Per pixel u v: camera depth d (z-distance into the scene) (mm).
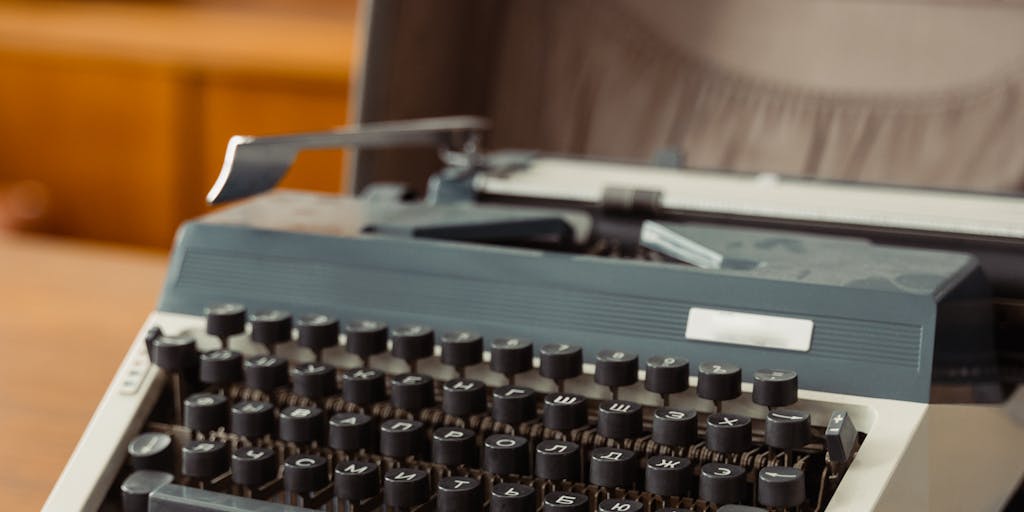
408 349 774
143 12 2424
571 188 886
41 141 2217
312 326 787
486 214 847
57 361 988
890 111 965
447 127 901
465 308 789
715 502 707
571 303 777
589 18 1028
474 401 756
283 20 2369
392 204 873
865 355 737
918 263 779
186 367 798
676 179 918
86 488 771
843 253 795
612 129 1023
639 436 740
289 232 824
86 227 2232
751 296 757
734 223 859
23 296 1103
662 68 1013
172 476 772
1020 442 767
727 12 1001
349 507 759
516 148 1046
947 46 957
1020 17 942
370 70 1024
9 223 2135
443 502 729
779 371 735
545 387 771
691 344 757
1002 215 846
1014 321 788
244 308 804
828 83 979
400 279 801
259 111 2035
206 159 2104
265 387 782
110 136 2162
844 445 706
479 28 1046
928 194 899
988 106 945
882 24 970
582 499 716
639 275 773
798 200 873
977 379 750
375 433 782
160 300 829
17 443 882
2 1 2428
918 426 719
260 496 768
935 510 720
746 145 991
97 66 2137
